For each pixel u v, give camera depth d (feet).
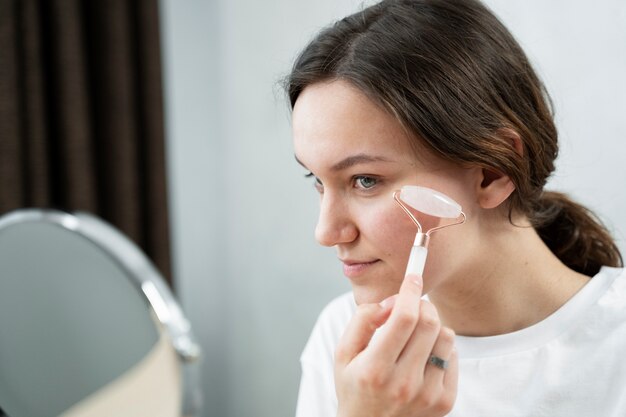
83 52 5.56
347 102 2.41
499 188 2.65
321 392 3.47
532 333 2.96
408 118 2.38
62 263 3.75
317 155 2.46
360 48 2.47
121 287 3.83
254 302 6.39
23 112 5.32
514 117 2.64
